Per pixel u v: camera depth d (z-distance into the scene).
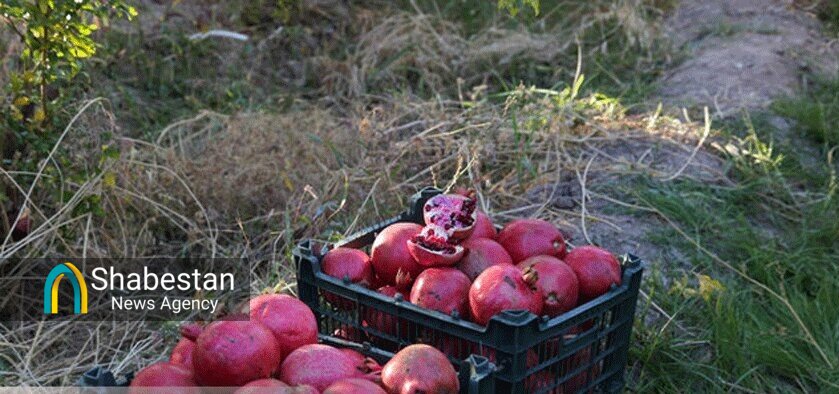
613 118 3.76
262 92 4.39
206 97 4.23
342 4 5.25
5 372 2.68
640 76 4.51
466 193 2.56
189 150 3.60
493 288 2.33
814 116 3.85
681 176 3.50
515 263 2.51
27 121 3.01
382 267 2.47
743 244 3.18
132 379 2.19
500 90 4.48
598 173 3.50
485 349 2.32
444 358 2.15
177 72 4.39
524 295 2.33
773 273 3.10
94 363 2.77
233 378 2.13
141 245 3.14
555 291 2.38
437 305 2.38
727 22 5.07
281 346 2.24
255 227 3.29
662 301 2.95
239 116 3.73
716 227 3.28
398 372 2.14
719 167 3.58
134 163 3.26
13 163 2.99
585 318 2.38
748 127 3.77
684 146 3.63
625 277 2.46
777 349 2.80
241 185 3.39
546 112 3.63
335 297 2.47
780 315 2.95
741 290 3.05
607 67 4.59
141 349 2.75
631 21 4.85
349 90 4.39
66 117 3.08
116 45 4.20
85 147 3.10
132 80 4.18
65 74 2.96
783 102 4.00
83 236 3.07
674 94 4.25
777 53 4.61
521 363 2.28
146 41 4.46
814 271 3.13
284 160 3.45
